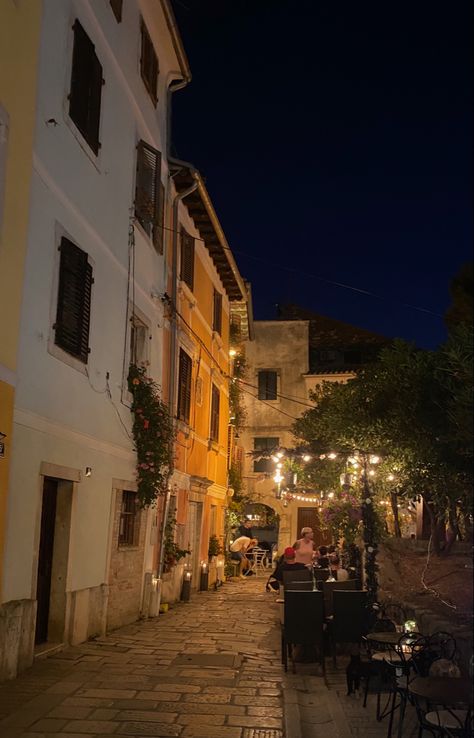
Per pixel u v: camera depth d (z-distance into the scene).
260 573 28.53
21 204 8.59
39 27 9.24
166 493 15.36
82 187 10.84
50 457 9.54
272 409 34.56
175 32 15.16
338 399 14.27
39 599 9.81
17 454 8.52
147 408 13.58
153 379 14.98
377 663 7.92
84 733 6.31
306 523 32.69
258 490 33.41
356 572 14.07
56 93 9.87
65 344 10.07
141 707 7.23
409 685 5.79
